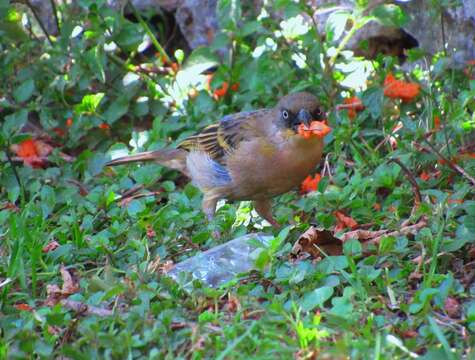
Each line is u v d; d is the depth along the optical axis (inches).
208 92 585.6
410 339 327.3
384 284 371.2
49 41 606.5
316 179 502.6
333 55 554.9
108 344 333.1
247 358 309.0
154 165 521.3
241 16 593.3
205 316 346.0
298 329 319.3
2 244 428.1
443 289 352.5
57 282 405.4
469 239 392.8
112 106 575.8
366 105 510.9
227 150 462.6
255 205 476.7
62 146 586.6
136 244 416.2
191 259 407.5
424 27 559.5
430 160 478.9
